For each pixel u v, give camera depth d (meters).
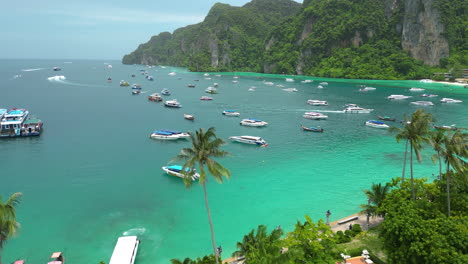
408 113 140.62
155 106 156.62
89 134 100.81
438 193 42.59
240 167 72.62
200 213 51.25
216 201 55.41
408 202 37.88
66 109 141.88
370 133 105.56
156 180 64.56
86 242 42.94
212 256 35.25
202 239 43.94
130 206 53.34
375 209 42.50
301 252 27.19
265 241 31.16
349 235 41.31
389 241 33.03
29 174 66.75
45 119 120.31
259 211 51.88
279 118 130.62
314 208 52.78
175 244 42.66
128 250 38.84
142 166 72.75
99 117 127.06
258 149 87.00
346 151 85.38
